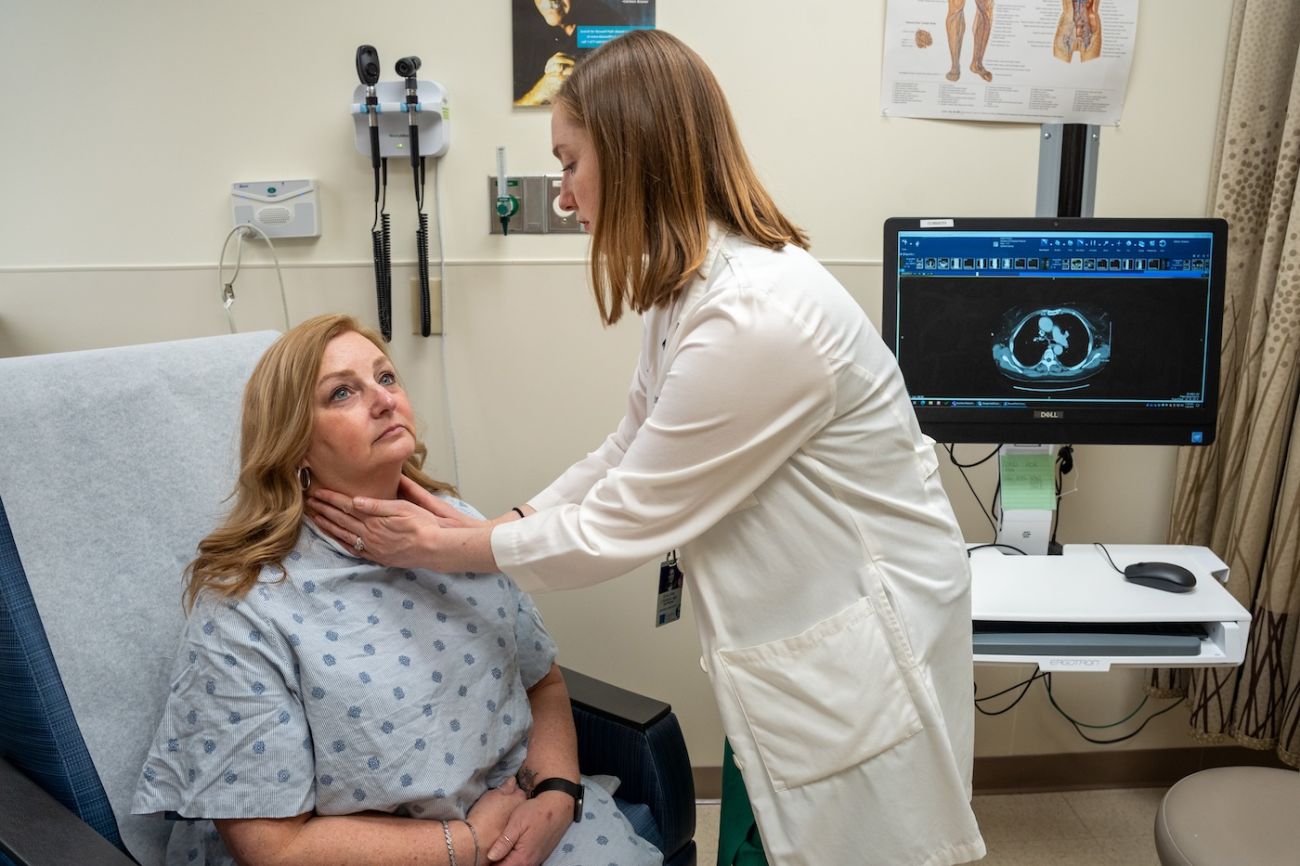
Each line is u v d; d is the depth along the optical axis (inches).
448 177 76.6
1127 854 78.8
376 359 47.3
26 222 76.5
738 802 53.9
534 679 55.1
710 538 45.4
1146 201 79.3
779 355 40.2
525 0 73.7
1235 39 75.7
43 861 38.6
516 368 80.0
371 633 45.2
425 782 44.3
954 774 46.0
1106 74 76.6
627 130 41.3
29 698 44.0
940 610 46.7
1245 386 74.8
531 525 44.3
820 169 77.9
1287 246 70.2
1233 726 78.1
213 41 74.3
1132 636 60.6
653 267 42.9
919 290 67.9
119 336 78.5
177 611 49.8
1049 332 68.1
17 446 46.2
